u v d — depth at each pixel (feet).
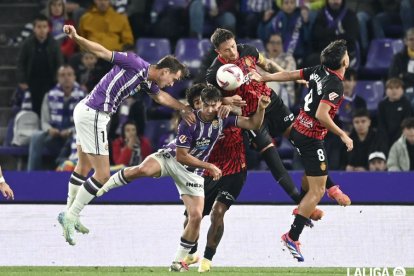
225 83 89.45
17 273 89.20
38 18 137.49
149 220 106.73
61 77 131.64
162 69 88.94
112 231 106.63
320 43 139.85
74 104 131.64
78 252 106.52
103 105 89.92
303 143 92.02
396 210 106.63
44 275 86.99
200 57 142.20
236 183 93.04
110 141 127.24
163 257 106.22
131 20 147.13
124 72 89.25
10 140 136.77
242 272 92.43
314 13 142.92
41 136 131.03
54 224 107.24
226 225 106.22
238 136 92.27
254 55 94.43
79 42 87.61
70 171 113.29
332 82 88.53
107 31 142.00
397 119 126.41
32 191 113.09
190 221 88.84
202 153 88.53
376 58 144.56
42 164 132.98
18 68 138.41
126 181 89.92
